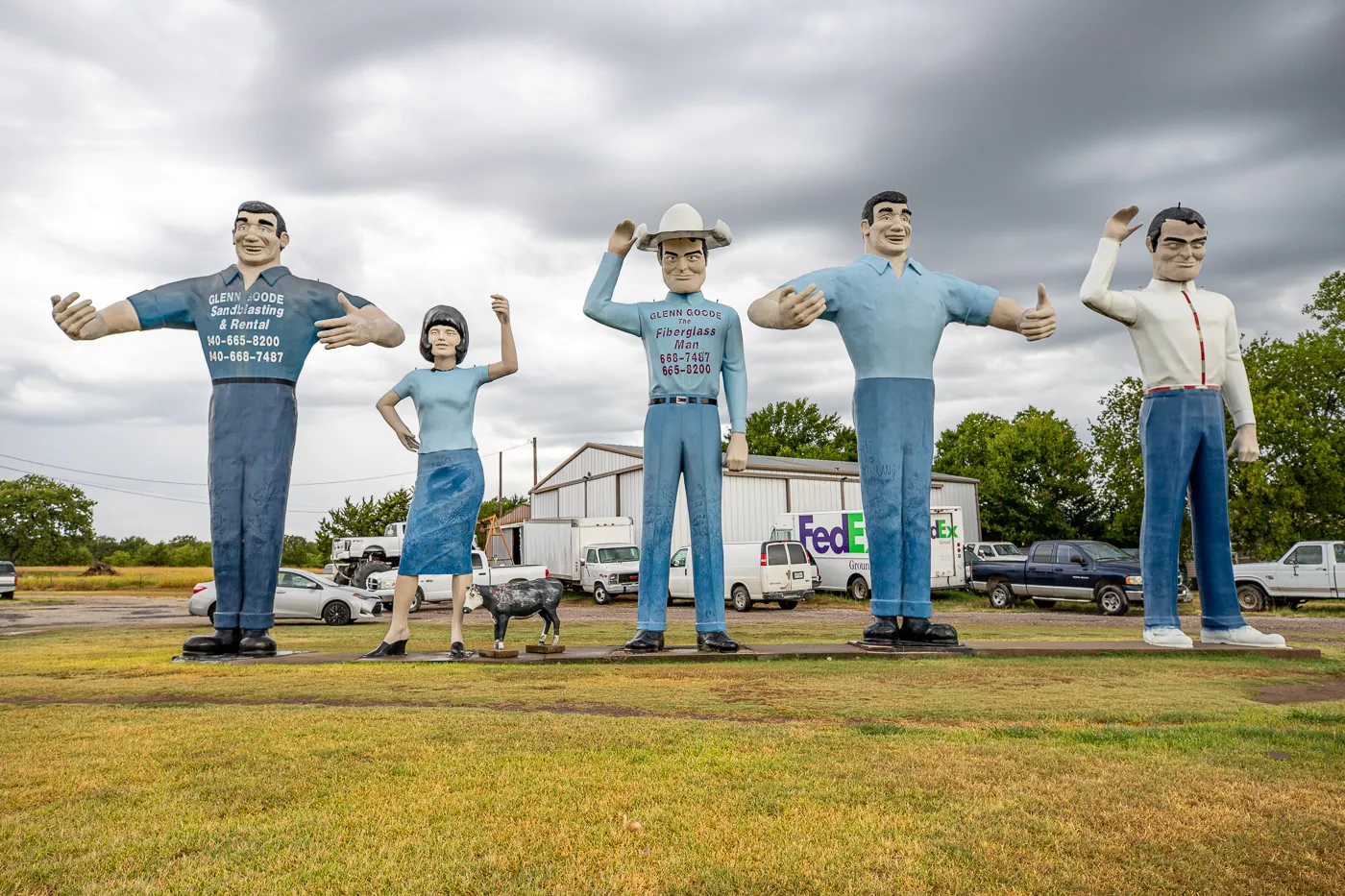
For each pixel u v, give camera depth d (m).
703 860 3.24
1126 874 3.15
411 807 3.87
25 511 60.47
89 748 4.92
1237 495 25.23
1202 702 6.59
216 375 10.50
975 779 4.23
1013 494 39.00
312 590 19.28
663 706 6.53
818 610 22.88
